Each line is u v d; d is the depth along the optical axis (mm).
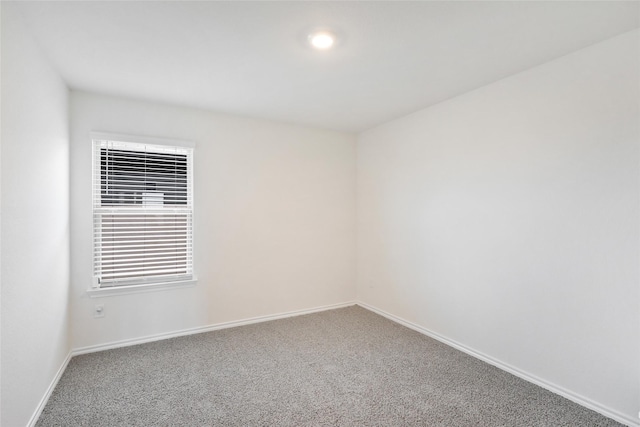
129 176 3104
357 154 4410
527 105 2471
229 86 2785
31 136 1904
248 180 3686
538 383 2400
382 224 3994
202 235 3441
